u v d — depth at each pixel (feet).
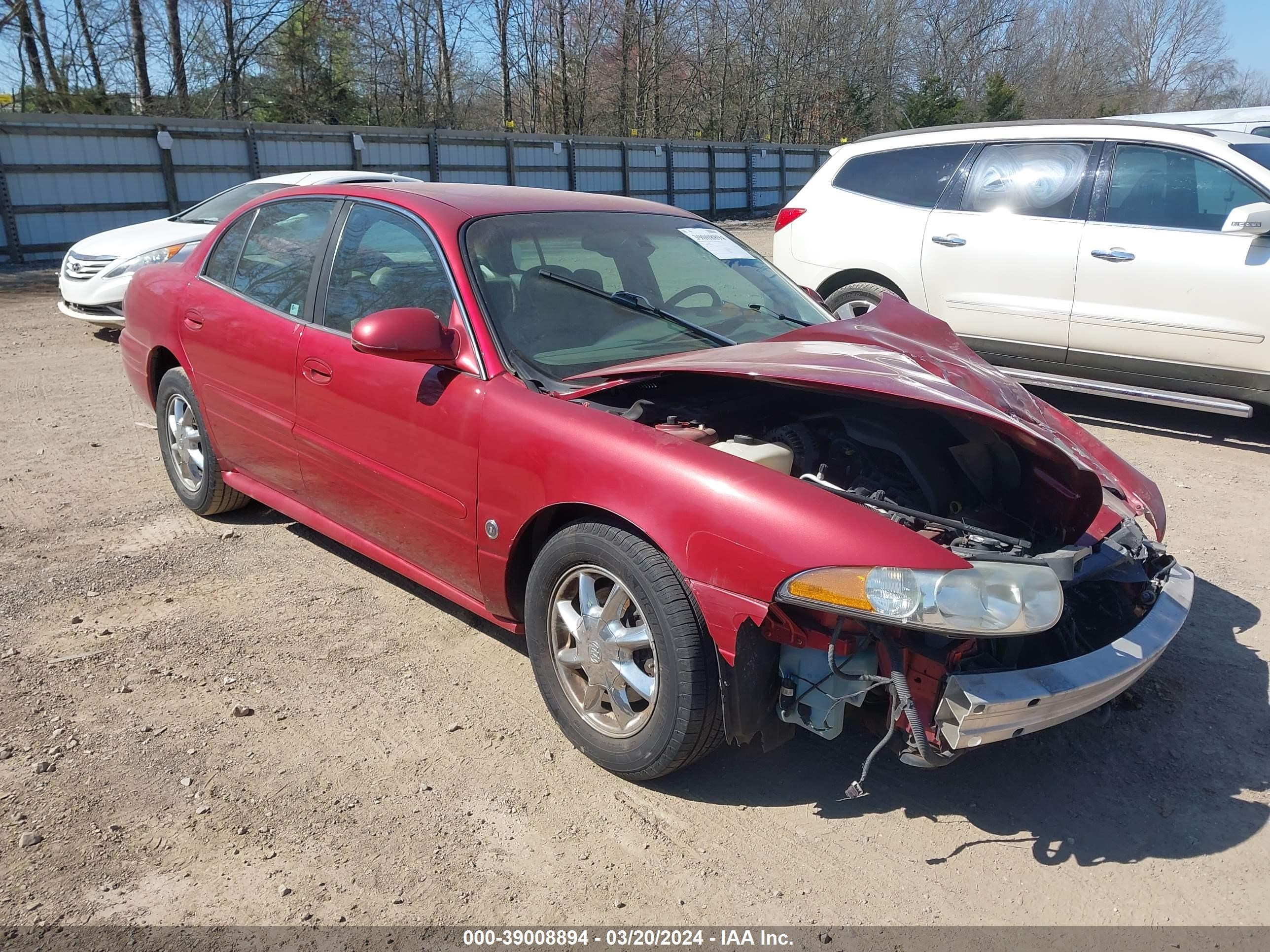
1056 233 20.70
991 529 9.34
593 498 8.96
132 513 16.15
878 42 156.15
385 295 11.67
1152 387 20.30
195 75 97.55
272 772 9.47
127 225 56.85
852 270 23.59
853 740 10.25
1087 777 9.72
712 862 8.41
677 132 139.64
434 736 10.14
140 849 8.38
